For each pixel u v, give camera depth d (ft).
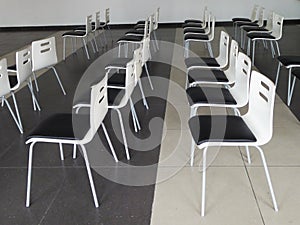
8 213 6.96
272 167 8.29
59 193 7.57
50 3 32.09
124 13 31.78
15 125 11.14
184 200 7.19
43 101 13.29
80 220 6.70
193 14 31.19
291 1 29.86
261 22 20.99
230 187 7.57
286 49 20.85
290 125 10.52
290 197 7.18
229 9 30.68
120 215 6.81
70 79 16.08
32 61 11.82
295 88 13.80
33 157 9.11
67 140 6.64
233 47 10.40
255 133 6.95
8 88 9.98
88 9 31.99
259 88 7.14
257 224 6.43
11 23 32.89
